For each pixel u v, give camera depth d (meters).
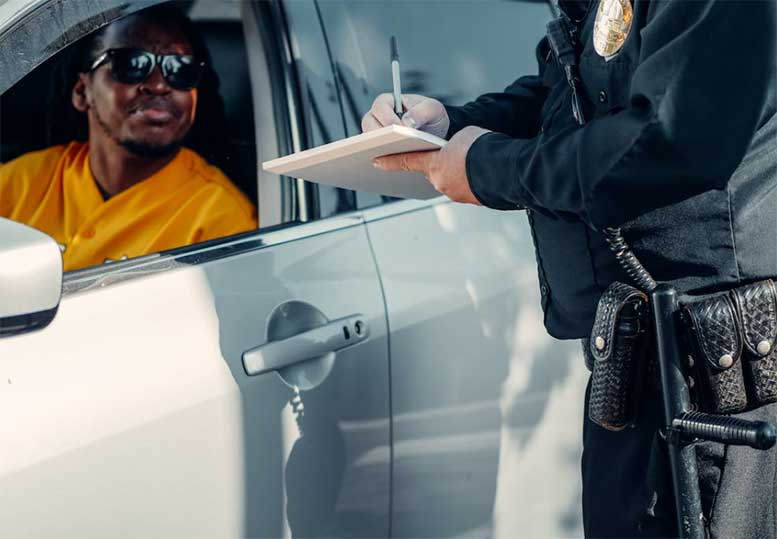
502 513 2.49
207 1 2.85
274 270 2.21
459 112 2.21
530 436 2.53
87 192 2.70
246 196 2.65
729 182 1.81
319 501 2.20
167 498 2.00
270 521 2.13
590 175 1.74
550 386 2.56
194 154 2.69
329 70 2.41
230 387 2.08
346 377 2.23
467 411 2.41
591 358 2.02
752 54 1.65
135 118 2.61
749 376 1.81
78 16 2.04
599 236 1.91
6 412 1.85
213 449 2.05
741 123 1.67
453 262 2.44
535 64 2.76
